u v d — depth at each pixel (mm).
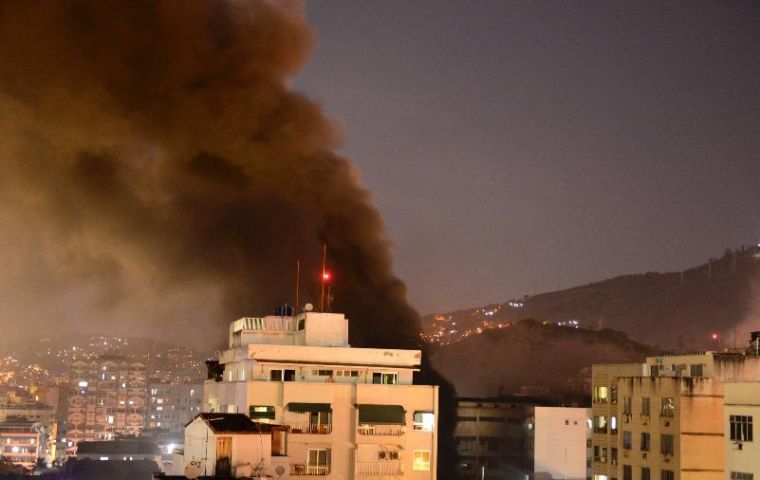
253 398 56625
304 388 57125
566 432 98188
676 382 58406
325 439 56656
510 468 104688
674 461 57906
